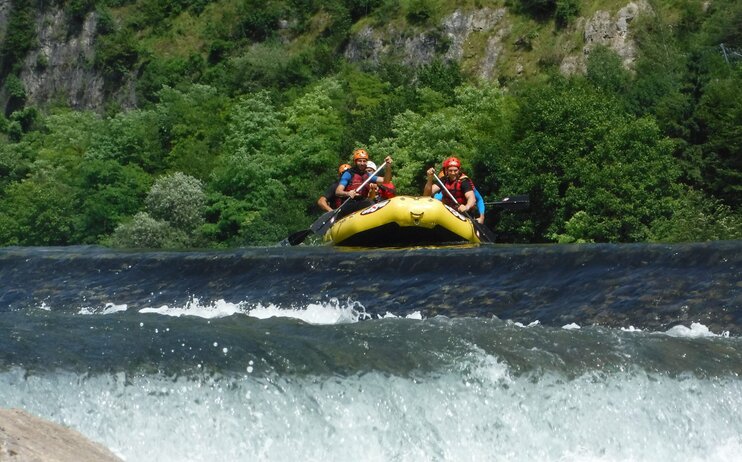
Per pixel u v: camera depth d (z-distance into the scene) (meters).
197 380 13.03
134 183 123.81
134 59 171.38
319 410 12.82
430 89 100.62
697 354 14.71
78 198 124.38
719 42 106.25
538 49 127.12
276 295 22.91
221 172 113.38
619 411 13.45
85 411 12.55
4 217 127.94
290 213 106.44
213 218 114.81
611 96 86.88
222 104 132.38
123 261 26.58
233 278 24.39
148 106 154.38
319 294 22.53
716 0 115.88
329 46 147.88
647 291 19.25
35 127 171.25
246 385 12.98
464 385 13.45
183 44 168.25
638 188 72.62
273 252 26.23
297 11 158.12
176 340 14.48
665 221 70.69
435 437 12.93
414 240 29.06
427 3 140.25
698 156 78.12
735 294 18.47
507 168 77.38
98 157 128.75
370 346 14.43
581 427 13.34
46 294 25.73
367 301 21.72
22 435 10.13
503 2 134.38
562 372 13.82
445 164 32.59
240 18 162.38
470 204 31.67
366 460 12.69
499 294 20.67
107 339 14.62
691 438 13.47
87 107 173.75
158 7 174.88
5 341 14.46
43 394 12.67
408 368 13.66
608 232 71.88
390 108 103.62
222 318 17.42
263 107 119.88
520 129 83.88
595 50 114.50
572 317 19.09
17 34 185.62
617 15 120.75
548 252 21.70
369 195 32.28
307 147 113.38
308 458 12.57
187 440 12.43
